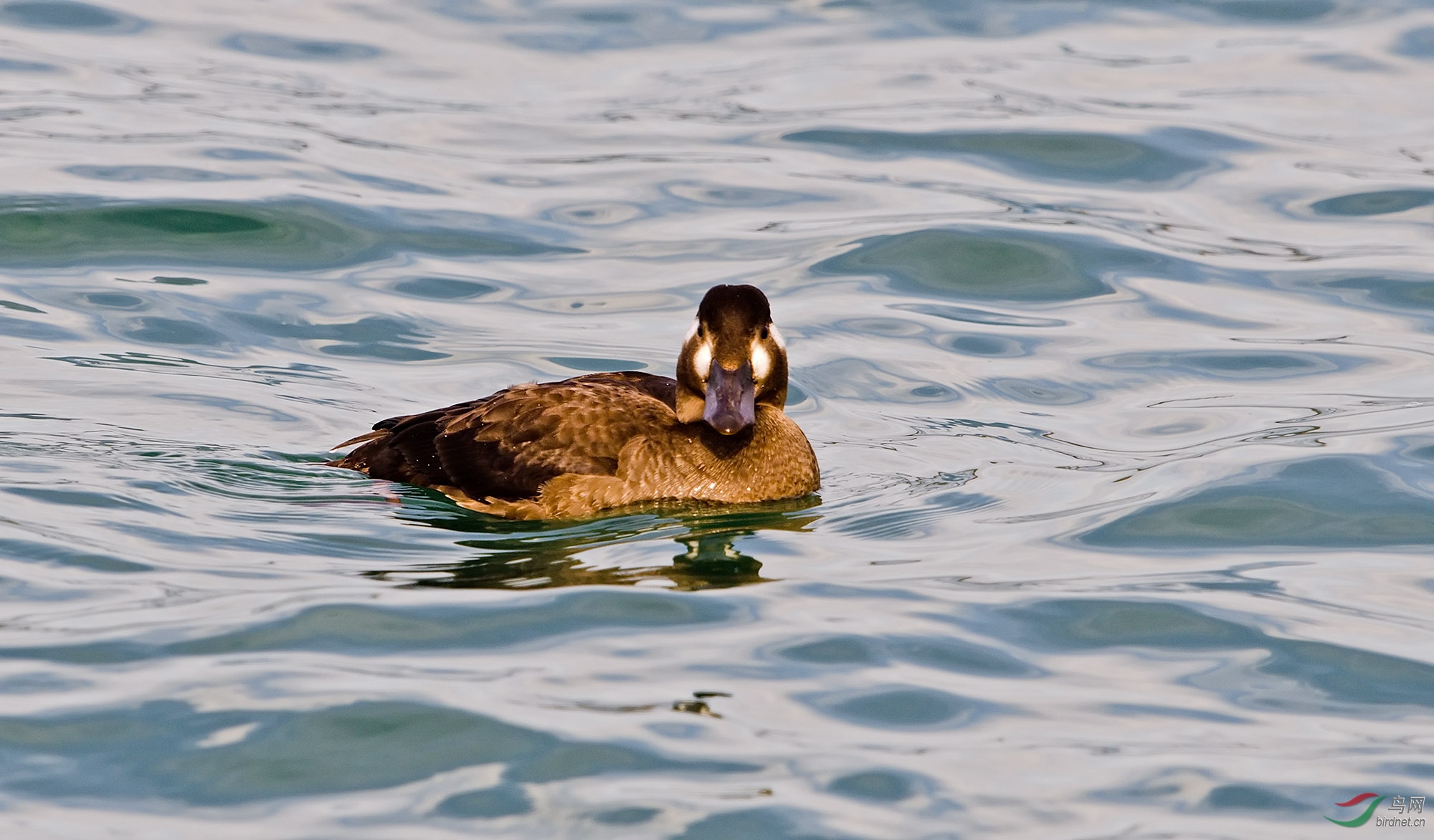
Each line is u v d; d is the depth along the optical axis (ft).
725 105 69.46
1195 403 48.08
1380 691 31.50
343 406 46.88
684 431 41.98
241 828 26.08
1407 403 47.42
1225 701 30.96
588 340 51.62
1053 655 32.65
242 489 40.93
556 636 32.83
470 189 61.82
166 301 52.80
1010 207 61.16
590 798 26.99
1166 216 60.80
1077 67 73.26
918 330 53.26
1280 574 36.91
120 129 64.23
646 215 60.54
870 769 28.02
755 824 26.30
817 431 46.88
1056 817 26.73
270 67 71.56
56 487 39.73
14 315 51.08
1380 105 68.90
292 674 30.71
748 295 41.57
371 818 26.37
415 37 75.77
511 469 41.06
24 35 73.41
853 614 34.30
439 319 52.95
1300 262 57.21
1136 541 38.83
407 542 38.06
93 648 31.55
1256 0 80.33
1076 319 54.03
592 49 75.25
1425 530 39.24
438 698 29.94
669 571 36.65
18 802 26.48
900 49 75.66
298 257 56.65
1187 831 26.40
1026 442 45.75
